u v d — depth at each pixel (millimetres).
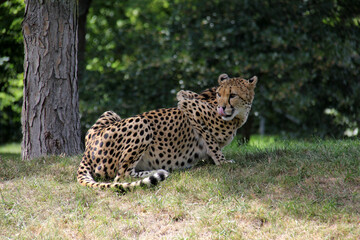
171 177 8781
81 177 8852
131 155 8812
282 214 7172
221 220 7164
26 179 9156
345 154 9320
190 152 9531
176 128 9297
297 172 8555
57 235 7012
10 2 18312
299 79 18562
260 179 8367
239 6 18547
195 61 18781
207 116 9227
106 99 18781
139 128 8883
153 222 7328
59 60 11469
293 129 22984
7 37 18516
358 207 7180
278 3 18391
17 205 7965
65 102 11609
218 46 18516
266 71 18297
